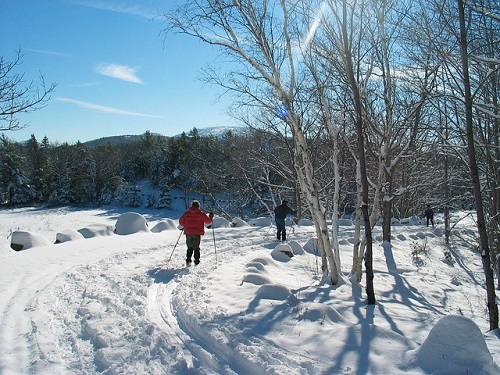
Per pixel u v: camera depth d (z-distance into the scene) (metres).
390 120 8.45
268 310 5.52
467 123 5.67
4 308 5.77
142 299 6.39
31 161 75.38
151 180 68.38
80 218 48.38
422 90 7.64
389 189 12.47
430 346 3.96
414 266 12.27
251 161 23.67
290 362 4.02
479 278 12.12
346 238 15.16
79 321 5.45
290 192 27.09
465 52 5.53
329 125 8.47
